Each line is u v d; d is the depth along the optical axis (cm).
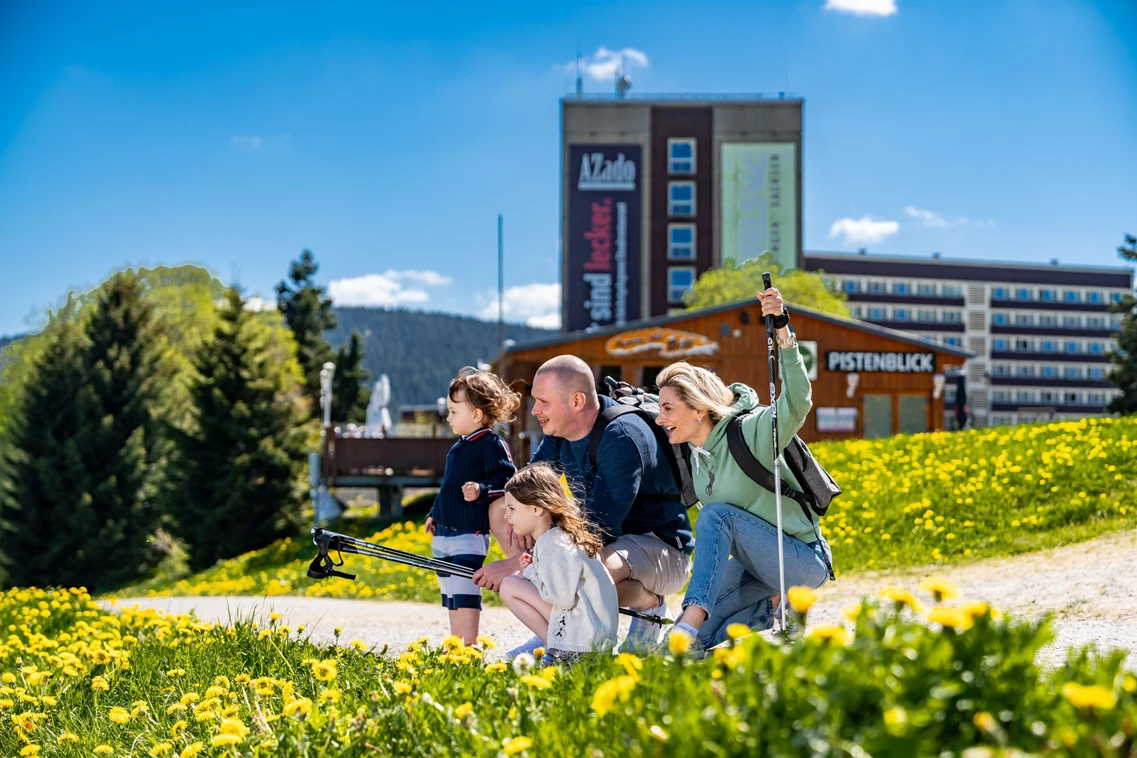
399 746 281
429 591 1227
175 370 4116
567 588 416
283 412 3484
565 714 264
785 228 7869
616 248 7812
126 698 491
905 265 12162
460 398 558
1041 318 12600
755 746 183
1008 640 202
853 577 920
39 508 3622
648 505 488
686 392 458
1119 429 1225
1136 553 758
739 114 7919
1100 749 161
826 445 1911
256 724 341
